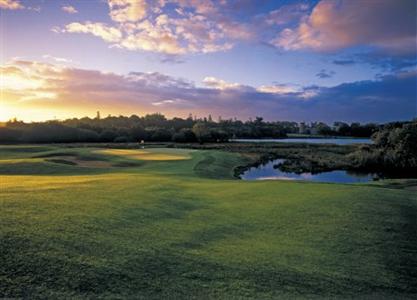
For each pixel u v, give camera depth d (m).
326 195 18.66
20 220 10.71
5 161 33.50
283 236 11.82
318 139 169.88
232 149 87.12
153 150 62.31
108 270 8.05
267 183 23.61
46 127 95.94
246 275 8.48
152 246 9.88
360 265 9.71
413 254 10.74
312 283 8.37
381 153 60.31
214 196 18.45
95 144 86.56
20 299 6.62
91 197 15.32
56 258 8.31
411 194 19.83
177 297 7.20
